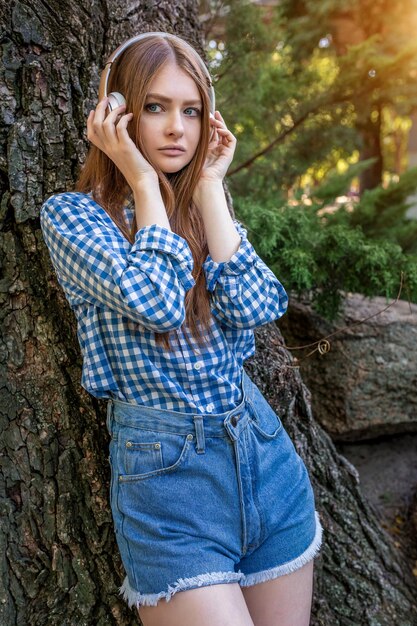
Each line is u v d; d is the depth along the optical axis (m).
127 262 1.27
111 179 1.44
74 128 1.69
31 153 1.64
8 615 1.68
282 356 2.03
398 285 2.77
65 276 1.36
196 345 1.38
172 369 1.35
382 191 3.43
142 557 1.32
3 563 1.69
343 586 2.11
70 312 1.66
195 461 1.33
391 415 2.91
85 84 1.73
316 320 2.94
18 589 1.69
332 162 4.31
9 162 1.62
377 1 4.88
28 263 1.66
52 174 1.66
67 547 1.69
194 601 1.28
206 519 1.33
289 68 4.32
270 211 2.61
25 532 1.69
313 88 3.90
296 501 1.49
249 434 1.42
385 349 2.92
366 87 3.65
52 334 1.67
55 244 1.33
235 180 3.49
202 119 1.41
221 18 3.32
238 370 1.48
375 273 2.70
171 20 2.07
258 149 3.72
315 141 3.83
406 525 2.65
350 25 5.11
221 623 1.26
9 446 1.69
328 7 4.75
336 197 3.68
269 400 1.98
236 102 3.32
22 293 1.66
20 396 1.68
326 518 2.17
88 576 1.70
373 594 2.12
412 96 4.04
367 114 4.08
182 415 1.33
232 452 1.37
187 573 1.29
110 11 1.84
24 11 1.63
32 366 1.68
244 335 1.50
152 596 1.31
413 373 2.91
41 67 1.65
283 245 2.69
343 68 3.60
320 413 2.90
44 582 1.70
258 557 1.45
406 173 3.38
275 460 1.47
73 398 1.69
